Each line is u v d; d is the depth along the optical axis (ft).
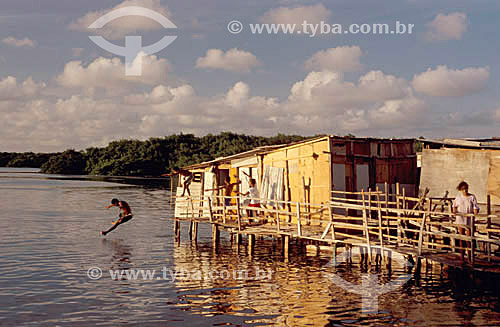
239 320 42.22
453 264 46.83
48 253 74.54
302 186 75.15
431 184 67.97
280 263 66.13
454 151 66.95
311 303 46.65
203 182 101.45
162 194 224.12
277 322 41.47
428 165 68.64
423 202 61.52
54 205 160.76
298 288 52.16
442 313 43.04
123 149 501.56
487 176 63.77
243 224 80.18
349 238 62.59
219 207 82.33
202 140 481.46
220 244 85.20
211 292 51.31
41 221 116.67
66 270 62.44
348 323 40.88
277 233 68.44
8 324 41.55
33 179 371.76
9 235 92.43
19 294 50.83
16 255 72.49
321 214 70.59
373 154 73.36
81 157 520.83
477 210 50.34
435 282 53.88
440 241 60.90
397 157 75.36
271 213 81.61
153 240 89.56
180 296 49.88
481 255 51.06
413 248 54.60
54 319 42.88
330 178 68.85
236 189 94.17
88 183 319.68
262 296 49.34
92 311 45.11
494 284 50.72
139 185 305.12
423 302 46.34
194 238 89.04
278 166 81.51
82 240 88.12
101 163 491.72
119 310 45.42
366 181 72.38
